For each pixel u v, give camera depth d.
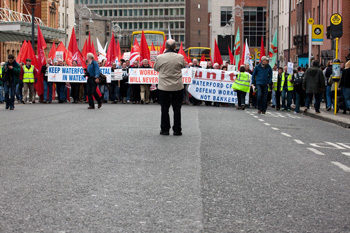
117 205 6.81
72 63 32.97
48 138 13.38
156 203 6.94
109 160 10.16
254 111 26.77
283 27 79.38
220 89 31.58
